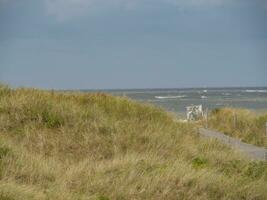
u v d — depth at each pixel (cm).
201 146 2470
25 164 1812
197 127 3158
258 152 2606
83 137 2344
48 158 2056
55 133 2406
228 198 1733
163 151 2259
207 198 1709
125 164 1903
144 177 1769
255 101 12619
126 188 1681
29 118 2517
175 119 3131
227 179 1861
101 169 1864
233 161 2164
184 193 1702
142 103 3158
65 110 2614
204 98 15450
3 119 2481
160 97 16350
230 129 3619
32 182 1702
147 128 2570
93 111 2686
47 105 2627
